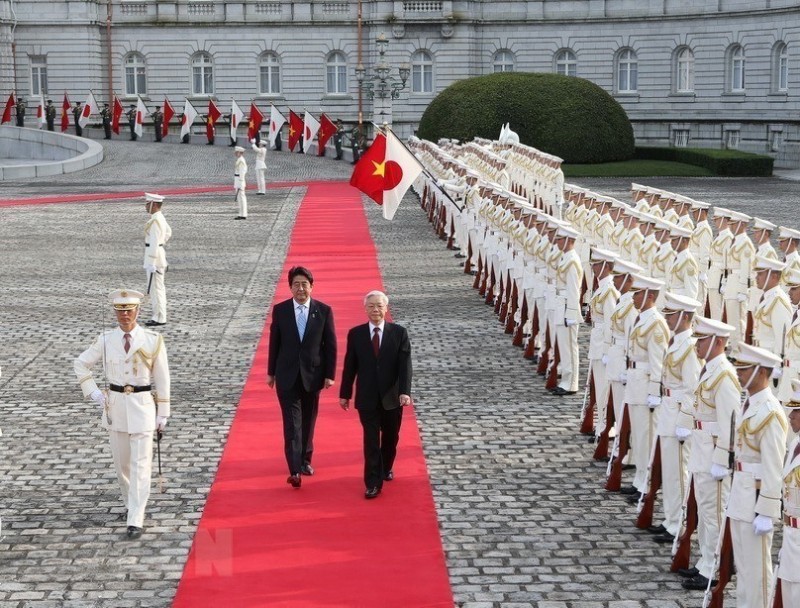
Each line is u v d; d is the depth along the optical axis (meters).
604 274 14.84
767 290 16.81
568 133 60.78
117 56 76.31
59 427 15.39
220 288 25.12
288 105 76.75
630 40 72.94
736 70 69.00
